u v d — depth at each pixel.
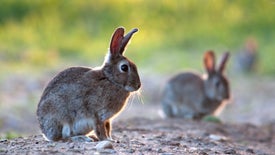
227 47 67.88
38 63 59.75
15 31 73.75
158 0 81.88
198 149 19.22
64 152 16.41
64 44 71.75
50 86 18.44
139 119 27.50
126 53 67.06
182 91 32.06
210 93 31.98
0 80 46.34
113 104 18.64
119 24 77.50
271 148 24.25
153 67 60.28
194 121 28.75
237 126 29.19
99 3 82.06
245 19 76.00
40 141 18.39
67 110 18.16
